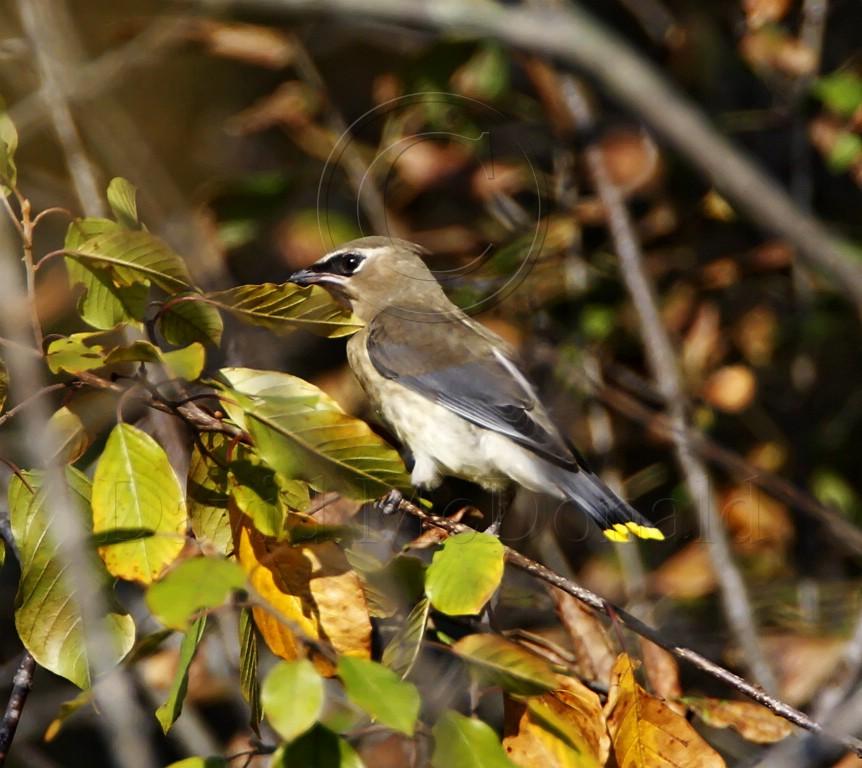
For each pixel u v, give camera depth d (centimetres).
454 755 630
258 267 1246
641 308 1189
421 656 801
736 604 1101
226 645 974
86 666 674
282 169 1355
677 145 540
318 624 662
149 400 675
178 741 1059
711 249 1251
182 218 1224
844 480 1282
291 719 542
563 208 1230
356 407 1181
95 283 683
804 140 1266
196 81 1391
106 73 1152
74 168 1120
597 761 681
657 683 816
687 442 1175
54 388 661
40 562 678
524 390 1018
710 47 1298
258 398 650
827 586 1196
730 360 1258
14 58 1165
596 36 531
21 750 1141
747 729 798
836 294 1232
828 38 1368
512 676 658
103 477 649
